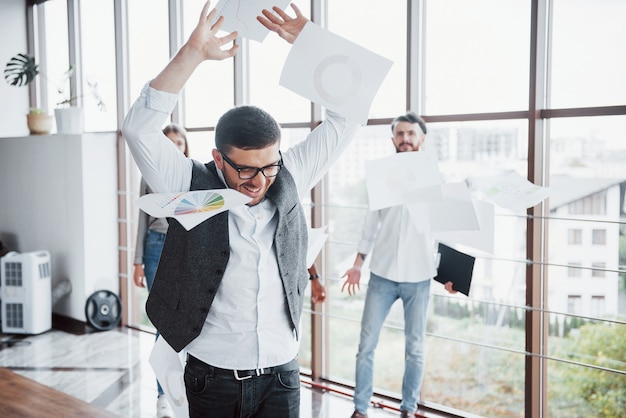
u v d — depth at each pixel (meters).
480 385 3.34
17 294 4.97
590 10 2.84
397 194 2.52
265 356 1.57
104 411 2.77
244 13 1.47
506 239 3.18
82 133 5.18
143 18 5.07
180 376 1.79
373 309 3.11
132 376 4.05
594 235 2.91
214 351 1.55
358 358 3.18
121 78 5.24
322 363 3.92
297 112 4.01
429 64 3.41
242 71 4.30
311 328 3.89
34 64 5.54
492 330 3.27
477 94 3.24
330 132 1.69
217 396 1.57
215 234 1.50
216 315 1.54
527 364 3.07
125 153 5.35
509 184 2.72
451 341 3.44
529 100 2.98
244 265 1.52
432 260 3.00
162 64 4.95
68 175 5.24
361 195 3.69
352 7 3.71
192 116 4.72
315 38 1.51
